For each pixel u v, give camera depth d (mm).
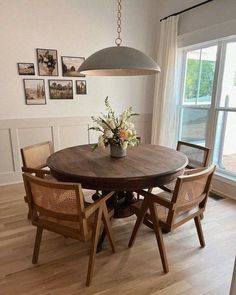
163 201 1577
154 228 1700
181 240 2086
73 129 3701
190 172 1979
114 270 1730
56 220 1606
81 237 1513
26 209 2645
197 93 3572
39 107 3426
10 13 3025
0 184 3391
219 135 3309
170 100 3750
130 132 2039
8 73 3166
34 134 3469
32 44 3213
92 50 3594
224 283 1621
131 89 4031
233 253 1921
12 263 1807
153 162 1938
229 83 3074
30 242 2066
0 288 1576
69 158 2078
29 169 2135
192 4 3283
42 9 3166
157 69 1841
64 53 3416
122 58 1724
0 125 3244
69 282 1626
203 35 3148
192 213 1771
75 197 1392
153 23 3943
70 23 3363
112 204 2131
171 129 3881
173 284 1609
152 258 1862
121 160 2006
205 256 1884
